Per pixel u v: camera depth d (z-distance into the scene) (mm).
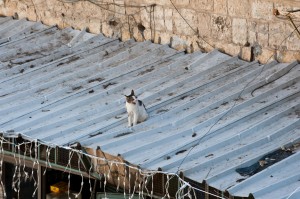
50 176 33531
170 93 31391
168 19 35625
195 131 28094
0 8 43688
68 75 34281
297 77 29938
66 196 33094
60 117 30875
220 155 25844
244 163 25188
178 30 35281
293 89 29453
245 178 24469
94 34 38719
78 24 39562
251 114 28266
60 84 33812
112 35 38125
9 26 41594
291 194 22984
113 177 28547
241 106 28984
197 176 24984
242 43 32844
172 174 25141
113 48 36781
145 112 29406
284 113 27953
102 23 38438
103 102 31719
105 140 28484
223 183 24344
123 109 30703
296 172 24406
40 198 33406
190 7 34594
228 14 33156
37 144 29656
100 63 35000
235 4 32812
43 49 38281
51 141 28922
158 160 26375
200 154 26359
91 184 32500
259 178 24312
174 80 32375
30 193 36438
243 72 31734
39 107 31719
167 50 35438
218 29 33688
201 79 32062
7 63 36688
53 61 36281
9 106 32250
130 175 27766
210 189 24500
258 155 25609
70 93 32750
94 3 38531
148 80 32906
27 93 33281
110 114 30438
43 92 33312
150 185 27109
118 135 28750
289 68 30750
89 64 35656
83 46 37844
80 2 39188
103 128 29375
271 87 29969
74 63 35750
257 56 32406
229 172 24922
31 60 37062
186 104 30016
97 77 33844
